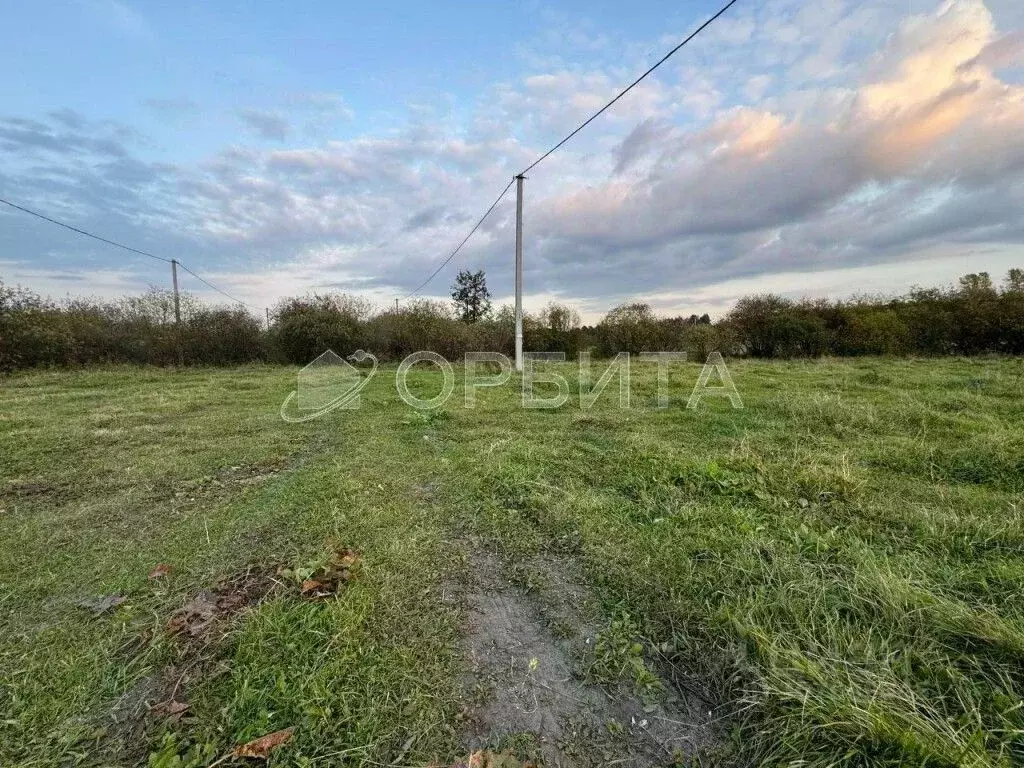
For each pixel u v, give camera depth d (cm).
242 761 137
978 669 160
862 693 149
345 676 170
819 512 299
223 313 1468
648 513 303
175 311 1426
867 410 550
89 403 750
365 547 267
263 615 201
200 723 150
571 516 299
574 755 144
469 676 174
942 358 1366
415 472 405
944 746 128
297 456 460
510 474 377
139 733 148
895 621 184
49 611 212
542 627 203
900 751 128
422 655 183
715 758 143
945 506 306
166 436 534
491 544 274
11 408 704
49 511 326
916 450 408
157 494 358
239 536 284
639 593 220
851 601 197
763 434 494
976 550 247
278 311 1542
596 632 198
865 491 327
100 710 157
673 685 171
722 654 177
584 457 431
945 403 609
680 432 525
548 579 237
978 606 195
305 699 159
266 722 149
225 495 355
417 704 160
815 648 171
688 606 206
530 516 309
